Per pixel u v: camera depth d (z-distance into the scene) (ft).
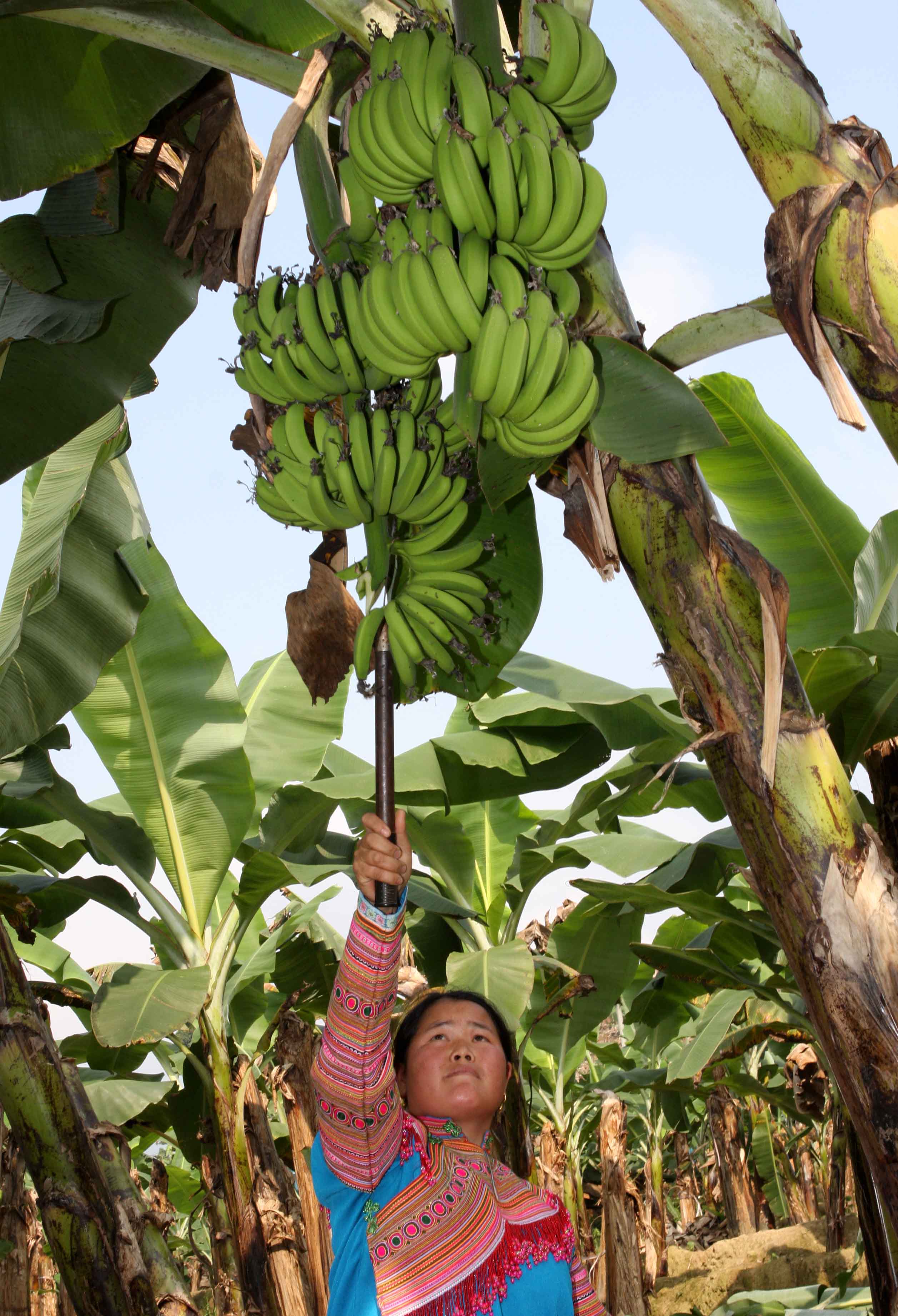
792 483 16.80
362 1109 5.98
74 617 14.97
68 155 9.47
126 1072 27.63
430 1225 5.98
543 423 6.83
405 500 7.30
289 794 21.52
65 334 8.77
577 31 7.14
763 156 6.23
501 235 7.02
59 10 8.24
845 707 14.28
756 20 6.18
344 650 7.62
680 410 6.80
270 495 8.14
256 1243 20.27
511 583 9.76
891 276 5.83
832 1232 37.17
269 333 7.73
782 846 6.26
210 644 20.42
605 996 28.84
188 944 21.01
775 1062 49.34
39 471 18.47
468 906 24.18
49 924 22.39
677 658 6.78
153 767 20.53
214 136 9.59
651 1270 40.65
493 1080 6.75
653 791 23.76
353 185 7.90
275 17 9.86
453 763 21.77
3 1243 17.87
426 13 7.59
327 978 28.53
